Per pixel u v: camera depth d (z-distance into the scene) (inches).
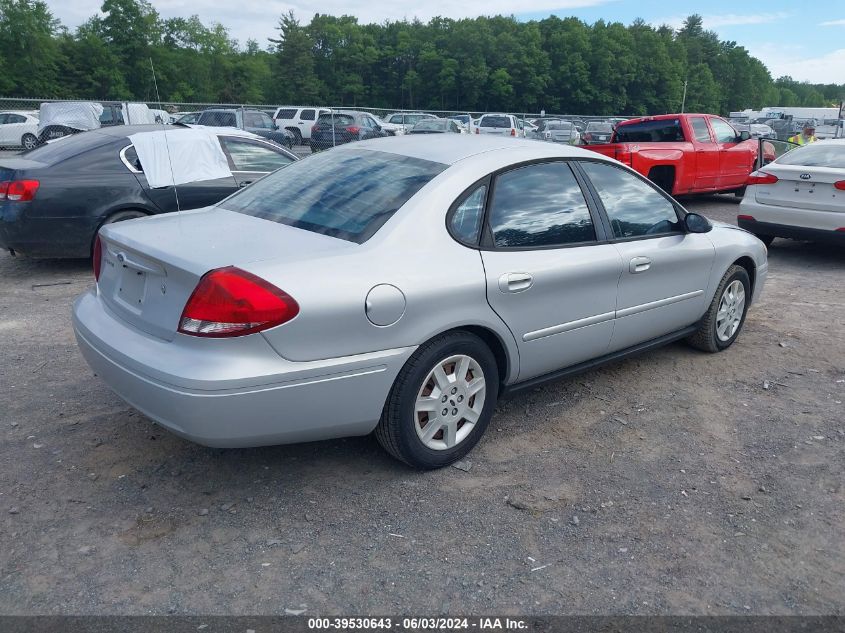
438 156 144.8
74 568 106.5
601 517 123.2
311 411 115.3
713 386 183.0
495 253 136.6
